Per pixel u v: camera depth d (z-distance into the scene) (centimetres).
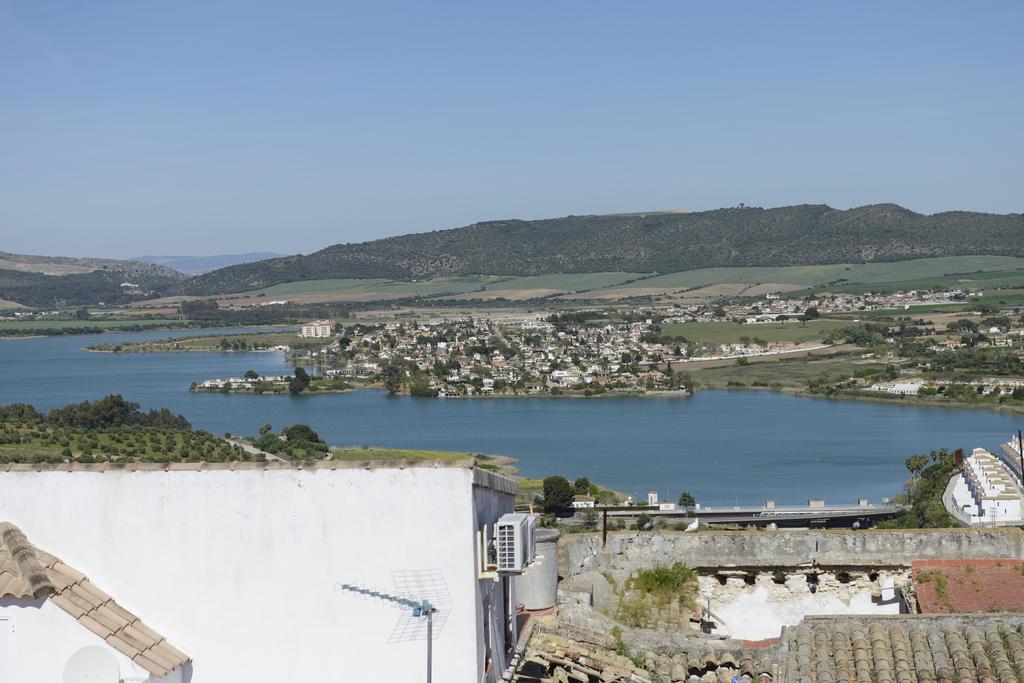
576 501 11756
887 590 1842
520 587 1747
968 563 1820
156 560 1488
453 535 1448
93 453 13800
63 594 1434
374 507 1458
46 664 1420
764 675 1659
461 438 19562
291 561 1472
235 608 1478
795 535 1869
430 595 1451
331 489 1464
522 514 1585
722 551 1880
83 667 1422
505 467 16325
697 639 1733
